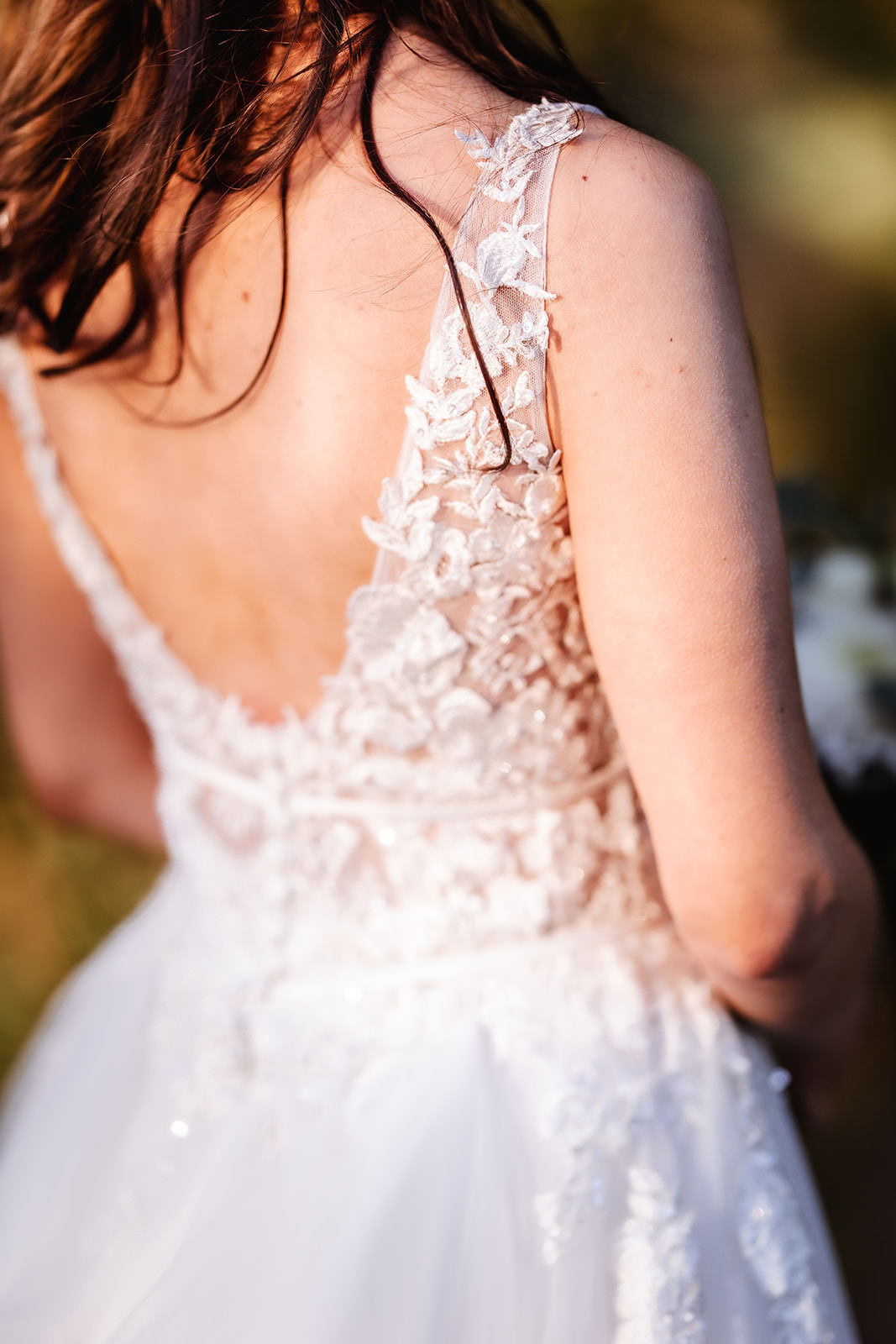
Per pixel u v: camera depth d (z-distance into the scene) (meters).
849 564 1.19
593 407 0.74
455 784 0.84
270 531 0.81
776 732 0.75
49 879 1.93
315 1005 0.89
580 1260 0.81
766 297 1.85
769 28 1.79
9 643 1.11
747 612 0.74
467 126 0.75
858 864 0.80
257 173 0.76
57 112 0.80
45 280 0.83
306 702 0.86
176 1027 0.97
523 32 0.85
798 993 0.84
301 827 0.87
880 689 1.11
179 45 0.77
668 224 0.73
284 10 0.77
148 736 1.17
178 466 0.83
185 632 0.88
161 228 0.79
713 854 0.76
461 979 0.86
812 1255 0.87
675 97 1.77
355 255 0.76
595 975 0.86
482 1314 0.80
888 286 1.83
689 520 0.73
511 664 0.82
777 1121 0.88
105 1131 1.03
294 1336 0.81
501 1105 0.84
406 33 0.78
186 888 1.00
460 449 0.76
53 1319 0.95
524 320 0.74
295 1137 0.86
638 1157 0.83
